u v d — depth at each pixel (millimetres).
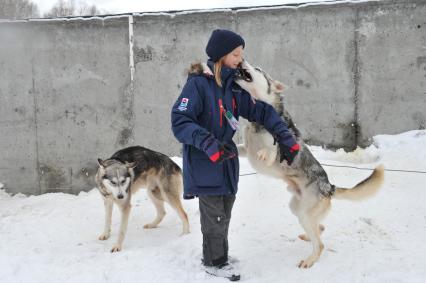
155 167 5086
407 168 6023
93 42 7020
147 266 3791
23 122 7172
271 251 4129
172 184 5004
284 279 3555
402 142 6605
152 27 6996
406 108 6820
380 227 4625
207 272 3566
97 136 7172
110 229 4965
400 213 4961
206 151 3016
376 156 6578
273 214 5105
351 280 3488
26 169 7262
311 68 6926
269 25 6922
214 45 3309
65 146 7199
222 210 3439
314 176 4008
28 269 3850
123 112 7137
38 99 7113
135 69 7074
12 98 7133
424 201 5211
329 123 7012
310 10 6820
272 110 3535
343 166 6023
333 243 4273
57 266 3912
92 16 7004
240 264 3809
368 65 6820
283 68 6984
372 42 6770
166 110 7105
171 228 5180
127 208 4676
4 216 5969
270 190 5746
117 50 7035
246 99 3537
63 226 5348
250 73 3846
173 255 4016
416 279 3428
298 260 3922
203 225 3492
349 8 6746
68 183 7266
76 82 7082
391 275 3504
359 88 6879
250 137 4031
